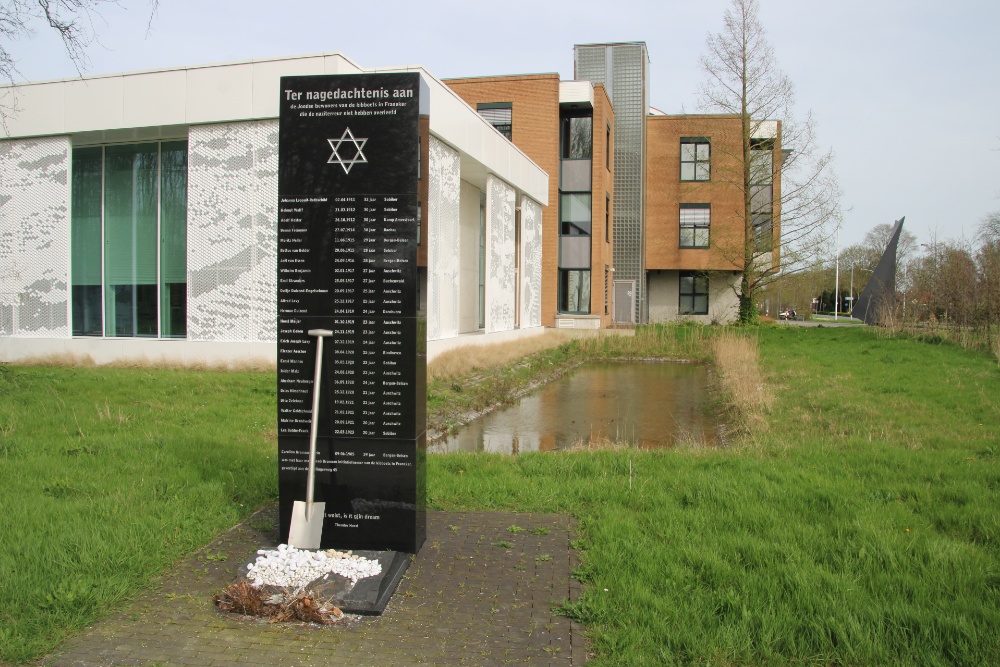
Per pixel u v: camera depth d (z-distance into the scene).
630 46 38.44
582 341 27.17
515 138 32.84
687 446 9.11
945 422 10.36
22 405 10.48
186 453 7.79
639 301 38.69
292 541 5.00
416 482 5.11
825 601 4.16
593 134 34.25
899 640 3.81
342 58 15.36
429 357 16.97
